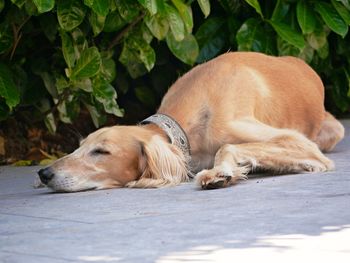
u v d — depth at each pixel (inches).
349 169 282.7
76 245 181.2
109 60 362.6
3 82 327.9
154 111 423.2
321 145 333.1
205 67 300.8
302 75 329.1
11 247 182.7
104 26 347.6
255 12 401.1
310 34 390.6
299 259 160.9
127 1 337.4
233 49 398.6
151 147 265.6
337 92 442.9
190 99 286.2
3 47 345.1
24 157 370.6
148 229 194.5
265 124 297.7
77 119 408.2
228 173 252.5
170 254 168.9
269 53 382.6
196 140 283.0
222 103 286.2
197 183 253.3
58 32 360.5
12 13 341.4
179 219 204.8
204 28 394.3
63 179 261.7
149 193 250.7
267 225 192.4
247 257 163.9
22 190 277.1
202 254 167.8
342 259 159.9
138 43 358.3
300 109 317.7
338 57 440.5
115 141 266.2
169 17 330.6
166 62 406.6
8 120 384.5
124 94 430.3
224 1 394.6
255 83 300.7
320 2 382.9
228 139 282.2
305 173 276.1
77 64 334.0
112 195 250.1
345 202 216.8
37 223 210.2
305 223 192.7
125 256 168.9
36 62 363.6
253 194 237.6
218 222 198.7
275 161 273.7
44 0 297.9
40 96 368.2
